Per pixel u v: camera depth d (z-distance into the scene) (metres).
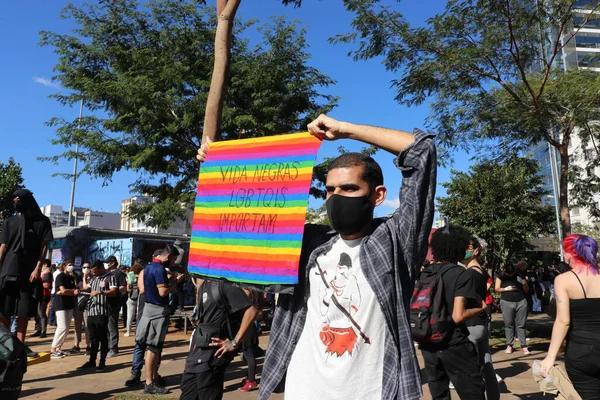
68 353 10.38
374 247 1.92
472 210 18.94
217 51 5.48
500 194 18.69
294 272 2.05
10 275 5.98
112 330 10.06
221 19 5.50
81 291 10.39
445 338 4.01
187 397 3.94
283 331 2.10
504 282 9.88
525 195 19.36
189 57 15.14
